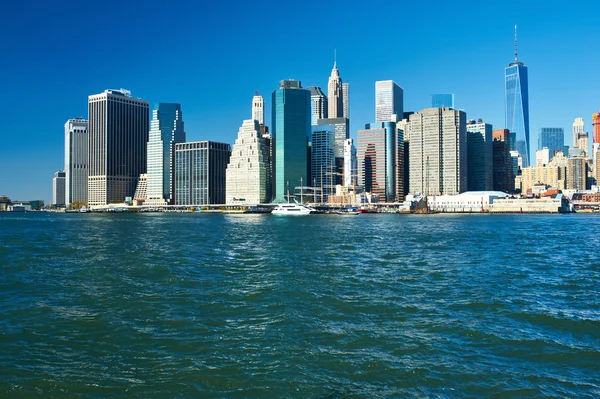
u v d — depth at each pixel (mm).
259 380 32375
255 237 148750
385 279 67625
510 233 163250
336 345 38906
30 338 41219
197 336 41500
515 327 43312
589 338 40281
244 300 54625
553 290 59500
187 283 64938
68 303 53500
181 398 29984
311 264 83125
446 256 94188
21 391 30969
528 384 31359
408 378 32406
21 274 72750
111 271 75312
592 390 30531
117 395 30422
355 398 29688
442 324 44312
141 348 38562
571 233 162375
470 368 33969
